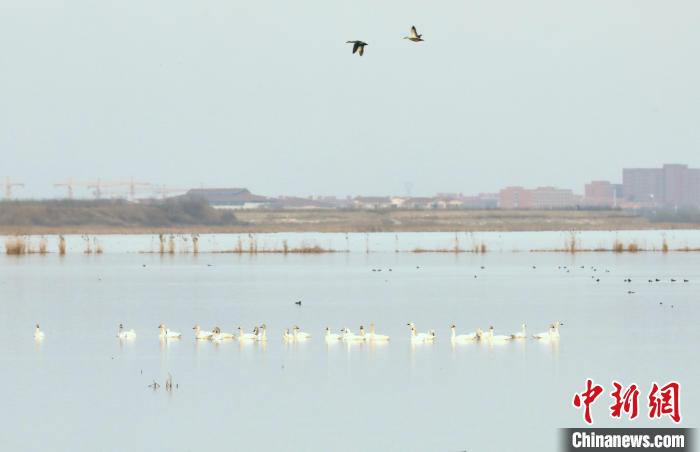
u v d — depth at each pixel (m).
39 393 51.56
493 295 101.50
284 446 42.25
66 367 58.47
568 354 62.03
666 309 87.12
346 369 57.50
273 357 61.66
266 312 86.62
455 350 64.12
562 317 81.81
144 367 58.41
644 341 67.38
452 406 48.59
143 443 42.81
